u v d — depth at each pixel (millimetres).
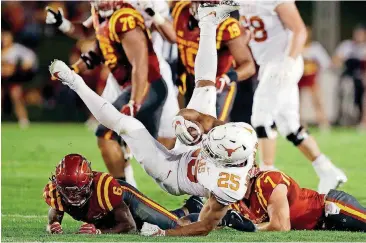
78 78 16953
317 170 22656
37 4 52969
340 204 17172
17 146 35531
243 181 15648
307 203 17297
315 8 53812
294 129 22734
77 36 23375
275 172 17156
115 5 20719
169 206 20906
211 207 15805
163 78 21578
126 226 16234
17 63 46406
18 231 17219
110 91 21719
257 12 22938
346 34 56750
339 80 49688
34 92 52031
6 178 25906
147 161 16828
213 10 17688
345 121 49688
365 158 31562
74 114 51844
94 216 16281
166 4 22156
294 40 22344
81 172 15594
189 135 16281
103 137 20766
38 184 24734
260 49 23234
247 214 17094
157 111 21422
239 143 15242
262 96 22781
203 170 15781
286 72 22062
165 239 15695
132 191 16625
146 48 20703
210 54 17797
